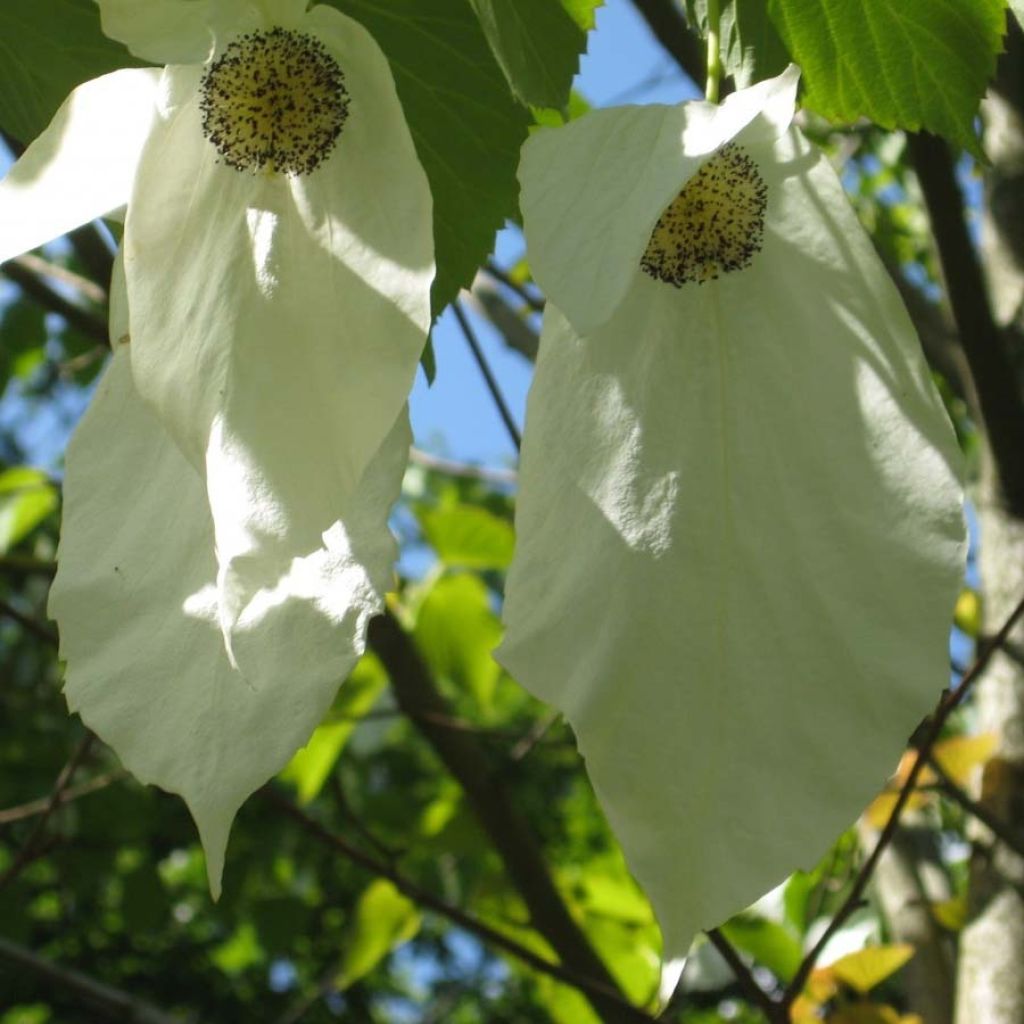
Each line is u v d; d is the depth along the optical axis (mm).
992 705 753
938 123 394
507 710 1808
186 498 346
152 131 334
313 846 1725
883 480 323
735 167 337
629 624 318
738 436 329
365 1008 2170
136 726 332
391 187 331
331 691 323
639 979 851
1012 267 782
